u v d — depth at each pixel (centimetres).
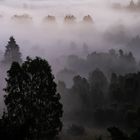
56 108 3988
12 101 3909
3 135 2758
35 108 3900
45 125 3903
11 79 3934
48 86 3978
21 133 2862
